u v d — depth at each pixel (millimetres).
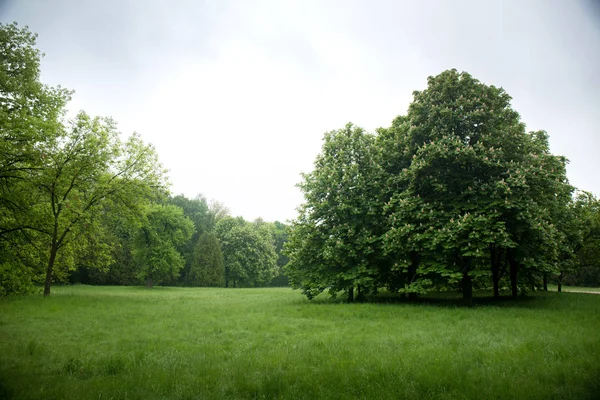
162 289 50844
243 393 6184
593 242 32406
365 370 7102
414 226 19359
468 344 9539
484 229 17453
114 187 25609
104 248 28906
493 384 6309
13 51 23484
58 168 22609
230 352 9148
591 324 12547
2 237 22875
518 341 9773
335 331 11984
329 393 5977
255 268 69562
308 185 24406
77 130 23328
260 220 88000
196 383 6504
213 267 62969
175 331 12344
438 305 19766
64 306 17516
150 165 26797
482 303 21234
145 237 54781
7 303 17516
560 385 6387
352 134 25094
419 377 6637
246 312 17469
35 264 25953
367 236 21875
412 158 21922
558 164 21406
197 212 78312
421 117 22031
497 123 21000
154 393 6098
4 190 21438
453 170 20406
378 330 12086
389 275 23641
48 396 5859
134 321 14359
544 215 19438
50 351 9094
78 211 23141
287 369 7375
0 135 19391
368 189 23141
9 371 7234
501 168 19141
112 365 7723
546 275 26672
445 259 19484
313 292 22844
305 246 23625
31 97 23359
